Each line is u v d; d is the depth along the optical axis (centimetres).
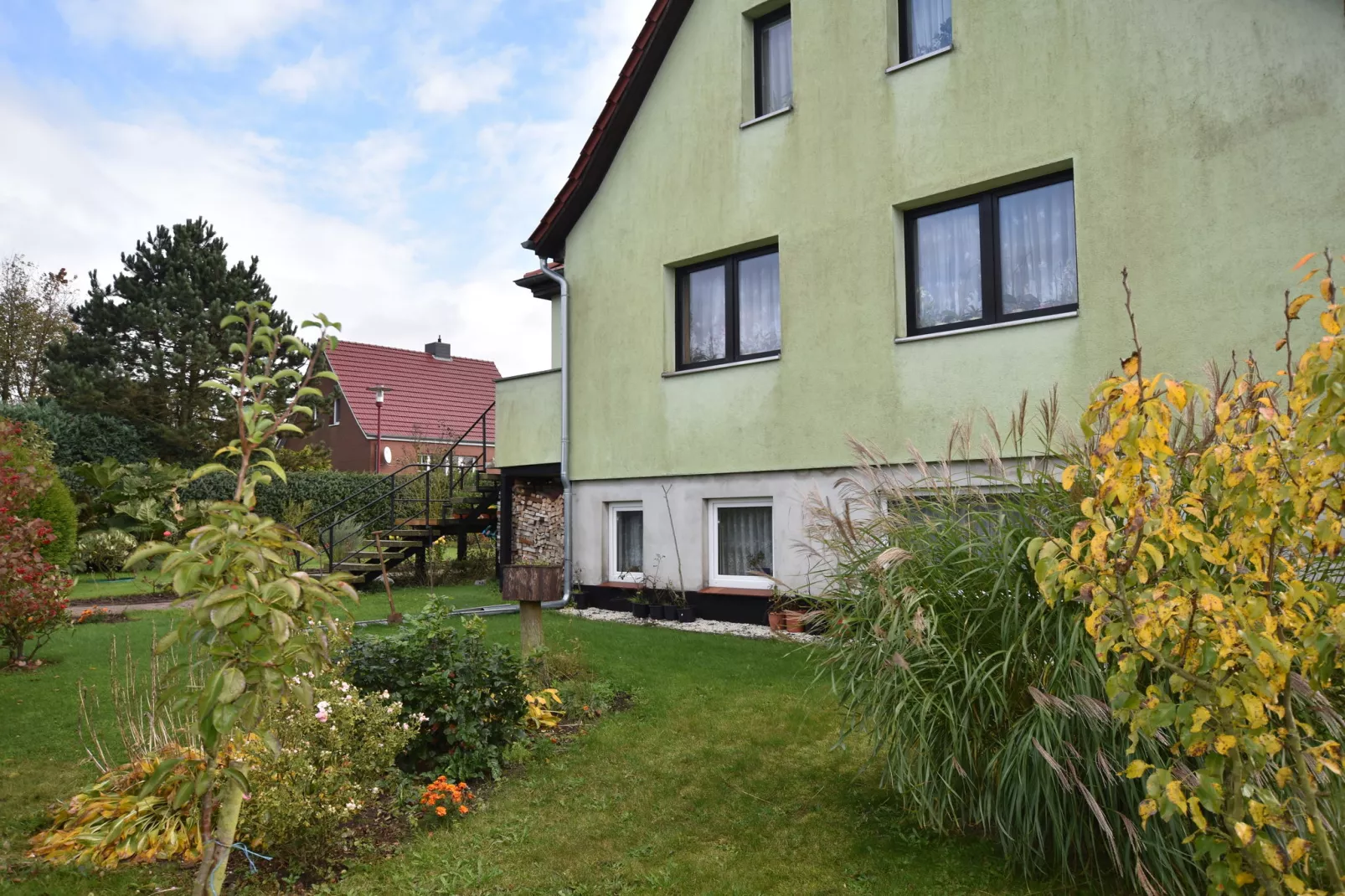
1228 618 224
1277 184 671
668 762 504
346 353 3741
